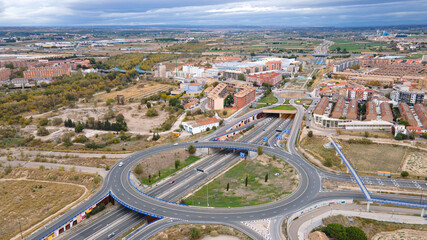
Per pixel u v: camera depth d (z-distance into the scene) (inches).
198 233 7042.3
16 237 7224.4
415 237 7204.7
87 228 7785.4
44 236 7204.7
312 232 7047.2
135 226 7854.3
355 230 6978.4
